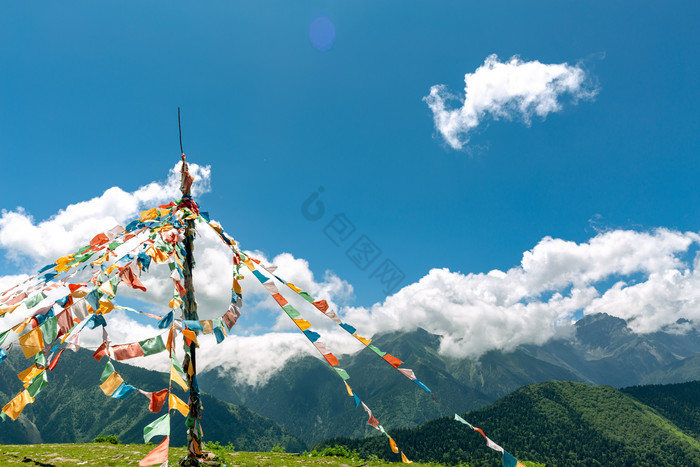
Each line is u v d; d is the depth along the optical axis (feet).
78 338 25.35
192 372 32.99
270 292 30.89
